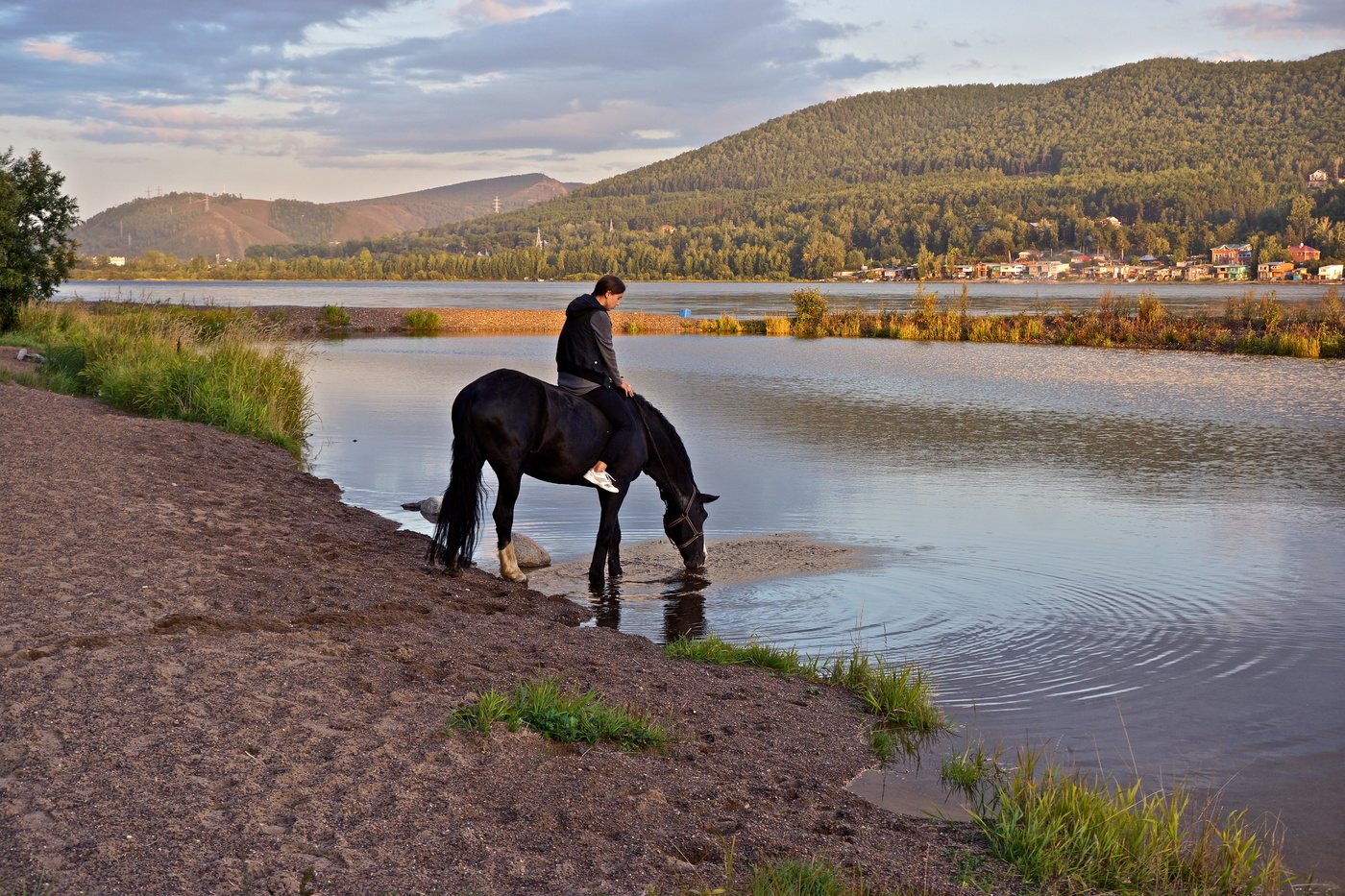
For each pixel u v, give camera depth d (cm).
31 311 2872
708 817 425
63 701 449
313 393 2341
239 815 367
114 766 394
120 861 328
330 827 368
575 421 834
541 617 756
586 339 865
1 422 1273
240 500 1032
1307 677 661
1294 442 1717
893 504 1213
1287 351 3609
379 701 498
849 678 657
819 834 424
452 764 434
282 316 5175
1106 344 4109
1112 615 798
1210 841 424
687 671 639
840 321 5056
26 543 738
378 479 1311
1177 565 945
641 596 845
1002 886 387
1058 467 1477
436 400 2197
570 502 1218
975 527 1094
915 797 483
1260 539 1044
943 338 4606
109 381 1733
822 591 863
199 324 2709
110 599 620
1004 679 663
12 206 2628
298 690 495
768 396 2388
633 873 364
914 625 776
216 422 1573
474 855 362
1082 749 549
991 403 2241
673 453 905
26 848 330
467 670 566
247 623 600
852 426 1884
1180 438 1758
